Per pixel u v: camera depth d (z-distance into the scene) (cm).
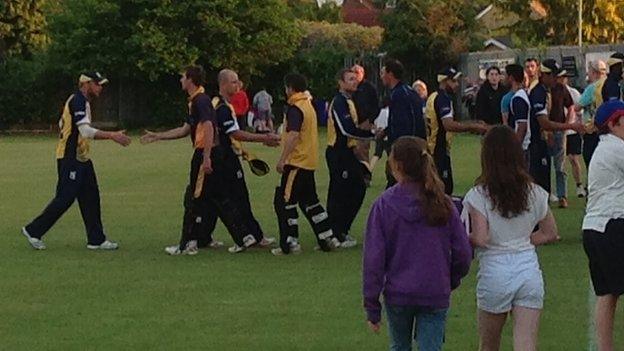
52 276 1157
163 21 4447
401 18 4559
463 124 1288
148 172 2419
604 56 4194
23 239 1426
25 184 2170
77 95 1311
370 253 635
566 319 939
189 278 1141
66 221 1603
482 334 692
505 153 673
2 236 1454
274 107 4791
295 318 952
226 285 1102
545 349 841
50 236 1454
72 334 898
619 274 780
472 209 677
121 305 1011
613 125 795
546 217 685
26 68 4688
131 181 2203
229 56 4534
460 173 2281
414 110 1260
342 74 1316
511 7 5831
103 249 1338
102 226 1394
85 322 942
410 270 635
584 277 1126
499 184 670
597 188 790
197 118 1262
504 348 842
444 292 639
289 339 877
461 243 644
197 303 1017
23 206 1797
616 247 779
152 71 4447
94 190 1339
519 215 673
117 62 4509
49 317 962
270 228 1504
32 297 1050
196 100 1258
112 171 2448
